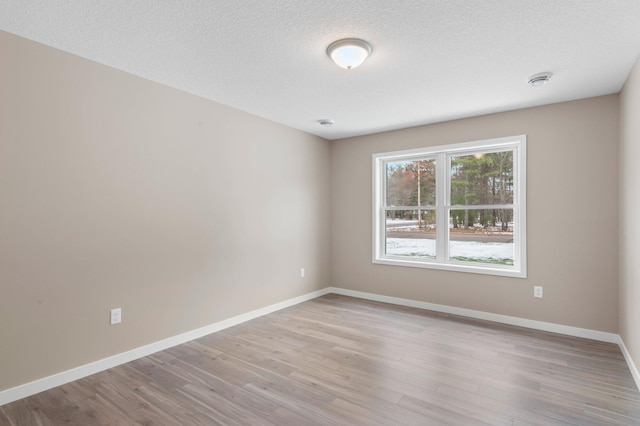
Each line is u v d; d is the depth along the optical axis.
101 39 2.32
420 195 4.59
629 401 2.22
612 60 2.58
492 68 2.74
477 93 3.28
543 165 3.61
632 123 2.65
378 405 2.19
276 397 2.29
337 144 5.21
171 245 3.18
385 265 4.74
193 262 3.37
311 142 4.91
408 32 2.21
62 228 2.48
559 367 2.71
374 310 4.33
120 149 2.81
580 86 3.10
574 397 2.27
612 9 1.95
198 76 2.93
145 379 2.54
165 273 3.14
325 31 2.20
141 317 2.95
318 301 4.77
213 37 2.28
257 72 2.84
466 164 4.22
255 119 4.04
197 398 2.28
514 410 2.12
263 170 4.15
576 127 3.44
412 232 4.66
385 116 4.04
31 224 2.33
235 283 3.80
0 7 1.94
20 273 2.29
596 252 3.35
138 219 2.94
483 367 2.71
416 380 2.51
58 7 1.94
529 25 2.12
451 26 2.14
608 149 3.29
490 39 2.29
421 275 4.44
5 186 2.22
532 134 3.67
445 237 4.36
